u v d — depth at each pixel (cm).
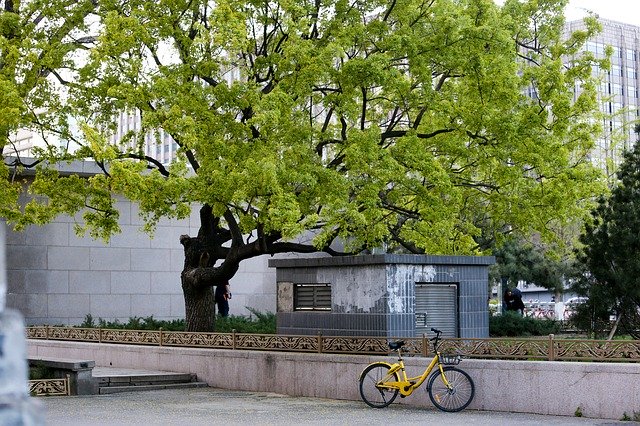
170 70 1925
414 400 1588
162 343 2152
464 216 2467
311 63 1853
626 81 11125
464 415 1445
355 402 1664
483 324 1834
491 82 1969
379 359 1661
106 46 1892
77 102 2050
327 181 1838
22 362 257
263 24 2006
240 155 1839
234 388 1945
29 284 2844
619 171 1945
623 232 1825
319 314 1839
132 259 3038
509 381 1481
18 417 254
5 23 2045
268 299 3334
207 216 2298
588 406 1388
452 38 1931
